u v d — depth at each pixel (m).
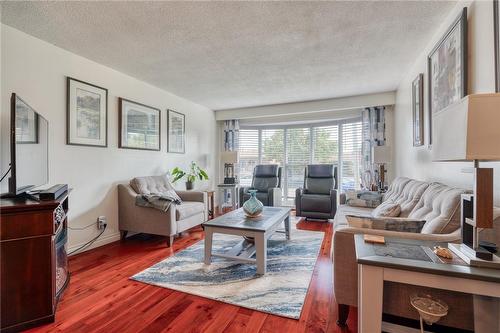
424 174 2.80
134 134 3.59
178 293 1.95
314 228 3.89
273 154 5.96
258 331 1.52
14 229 1.50
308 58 2.96
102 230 3.10
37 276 1.56
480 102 0.92
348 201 3.47
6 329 1.47
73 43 2.56
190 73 3.42
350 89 4.18
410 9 2.03
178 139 4.55
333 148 5.45
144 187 3.42
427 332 1.13
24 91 2.34
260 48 2.69
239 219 2.64
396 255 1.14
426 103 2.69
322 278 2.20
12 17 2.08
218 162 5.93
